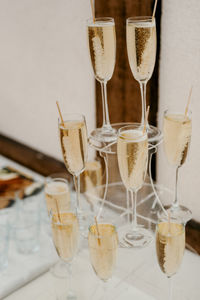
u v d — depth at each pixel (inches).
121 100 63.9
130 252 53.9
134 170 42.5
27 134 92.0
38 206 66.7
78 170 48.0
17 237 61.1
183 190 62.4
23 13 78.4
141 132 43.8
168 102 59.5
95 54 45.1
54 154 87.0
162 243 39.2
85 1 65.2
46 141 87.5
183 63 55.5
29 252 58.6
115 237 41.3
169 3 53.9
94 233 41.0
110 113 66.7
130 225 53.9
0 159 91.0
